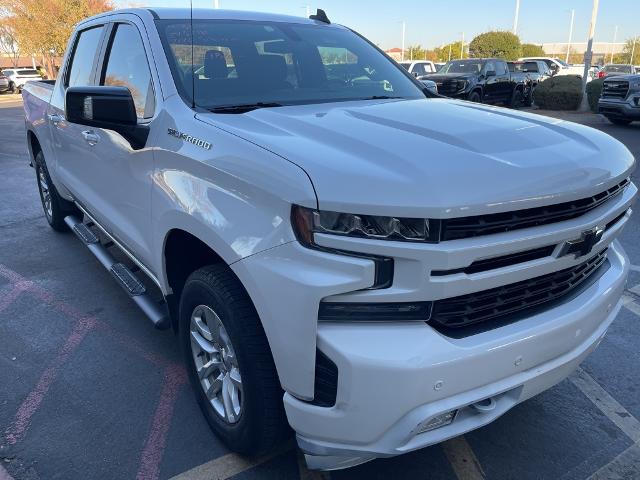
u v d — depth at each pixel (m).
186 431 2.87
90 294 4.48
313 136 2.24
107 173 3.45
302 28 3.74
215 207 2.25
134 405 3.08
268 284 1.98
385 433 1.93
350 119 2.51
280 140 2.18
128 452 2.71
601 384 3.31
